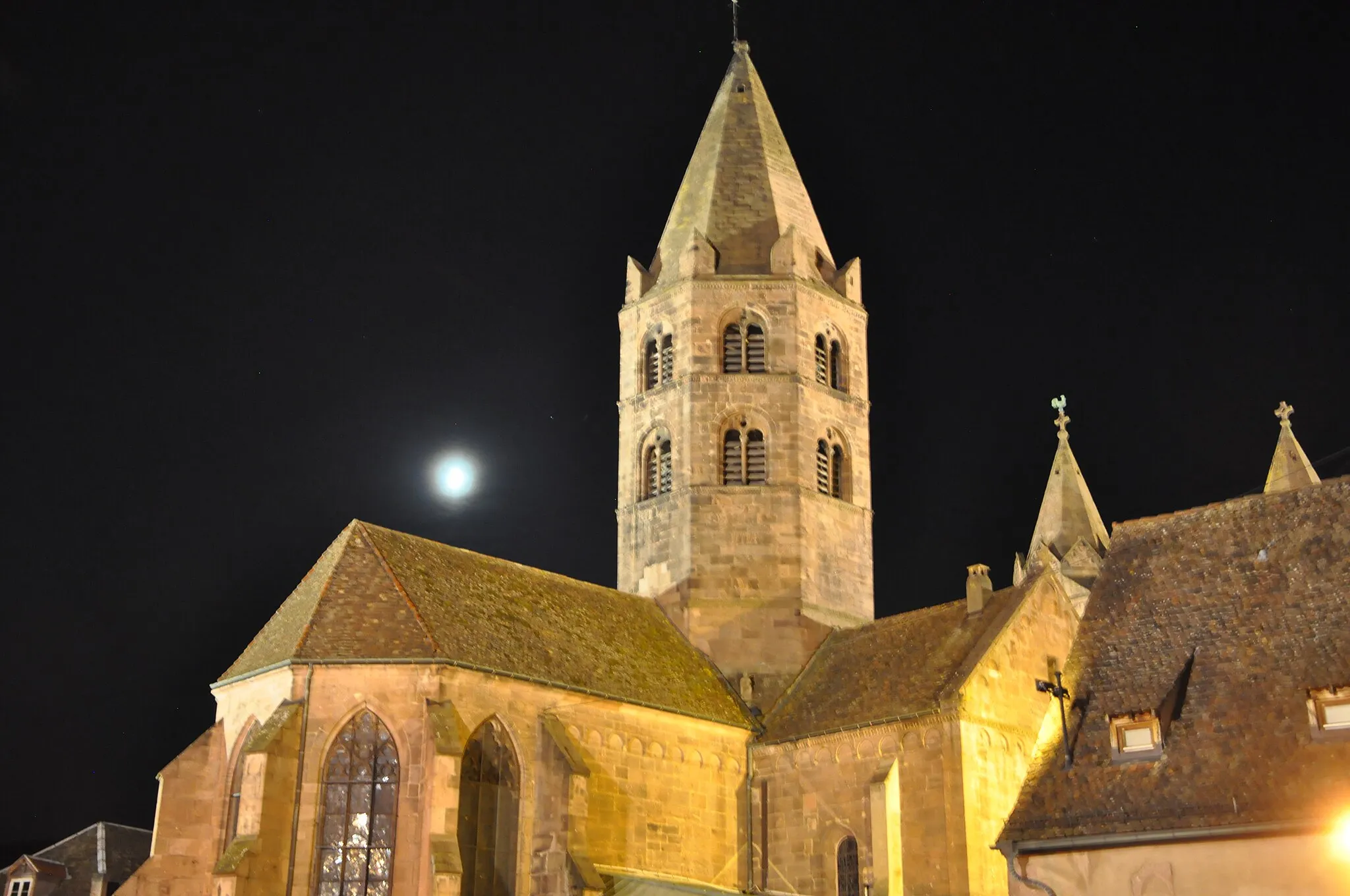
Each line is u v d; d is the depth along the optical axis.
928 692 64.38
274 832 56.81
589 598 73.62
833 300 83.50
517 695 62.00
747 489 77.88
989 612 67.69
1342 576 49.44
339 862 57.44
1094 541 91.06
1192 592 52.34
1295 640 48.38
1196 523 54.69
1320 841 42.69
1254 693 47.53
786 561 76.56
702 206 84.81
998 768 62.59
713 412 79.19
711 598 76.06
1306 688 46.19
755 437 79.44
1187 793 45.75
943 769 61.81
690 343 80.56
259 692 61.53
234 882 54.62
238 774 61.69
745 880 67.94
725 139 87.19
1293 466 79.56
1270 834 43.38
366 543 65.69
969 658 64.19
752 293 81.25
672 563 77.44
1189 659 49.94
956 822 60.62
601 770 64.00
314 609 61.84
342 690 59.38
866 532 81.00
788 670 74.19
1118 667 51.22
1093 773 48.34
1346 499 51.56
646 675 69.25
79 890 93.38
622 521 80.69
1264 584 50.97
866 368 84.44
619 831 63.78
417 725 58.69
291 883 56.78
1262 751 45.66
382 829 57.72
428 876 55.69
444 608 63.59
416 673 59.44
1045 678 66.06
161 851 61.25
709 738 68.94
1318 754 44.72
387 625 61.03
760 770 69.44
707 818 67.56
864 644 72.94
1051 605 68.06
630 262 85.25
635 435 81.62
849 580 79.06
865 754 65.12
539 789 61.22
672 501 78.56
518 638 65.06
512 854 60.22
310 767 58.31
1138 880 45.28
